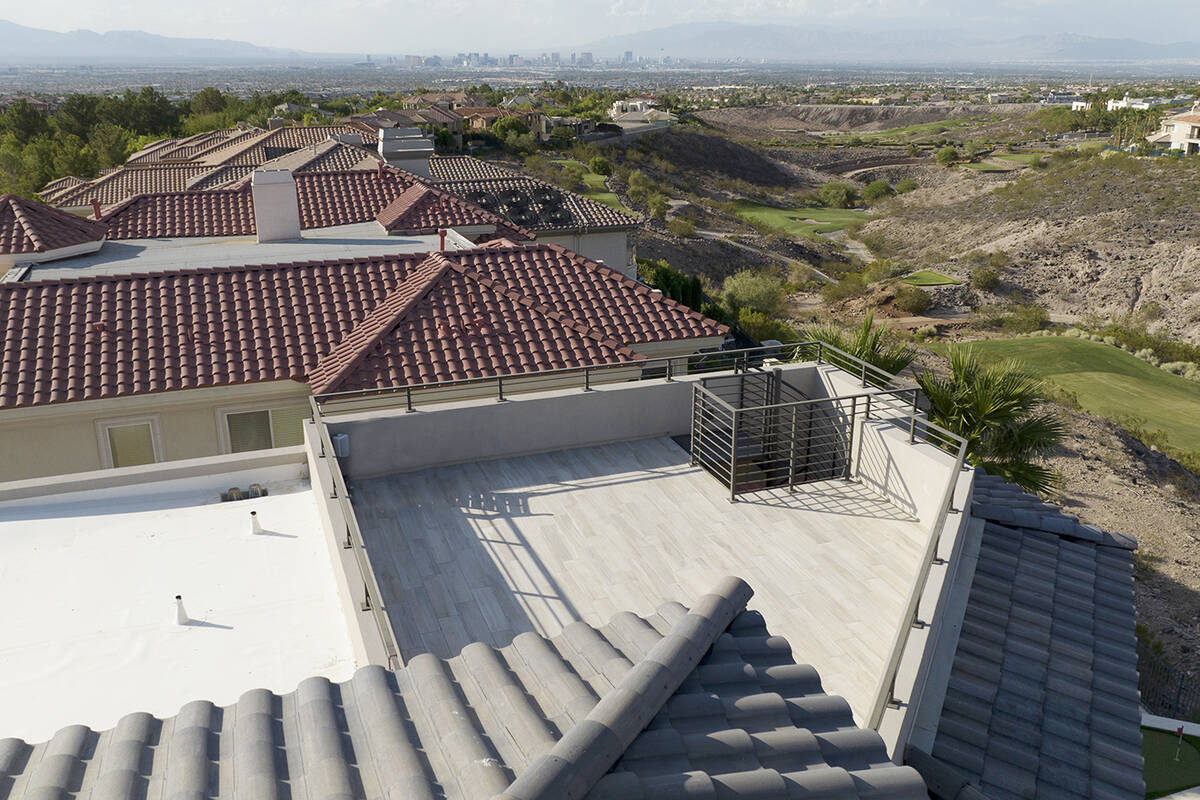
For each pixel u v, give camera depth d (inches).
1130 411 1747.0
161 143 2984.7
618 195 4084.6
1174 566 957.8
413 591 357.7
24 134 4271.7
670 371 513.7
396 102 6323.8
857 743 183.9
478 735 171.0
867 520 417.7
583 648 206.4
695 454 472.7
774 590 359.3
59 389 573.9
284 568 376.5
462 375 593.6
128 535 403.2
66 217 911.7
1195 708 667.4
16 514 421.1
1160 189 4015.8
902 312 3115.2
